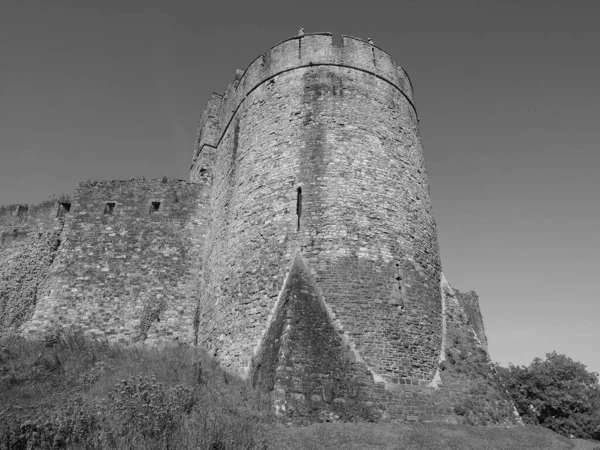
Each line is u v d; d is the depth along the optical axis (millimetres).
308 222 16000
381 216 16469
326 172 16734
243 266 16875
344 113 17984
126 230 22797
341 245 15508
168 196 23734
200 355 17219
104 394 12562
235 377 14727
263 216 17016
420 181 18891
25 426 9227
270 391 12477
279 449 9789
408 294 15609
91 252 22203
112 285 21297
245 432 10000
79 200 23734
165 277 21578
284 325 13633
